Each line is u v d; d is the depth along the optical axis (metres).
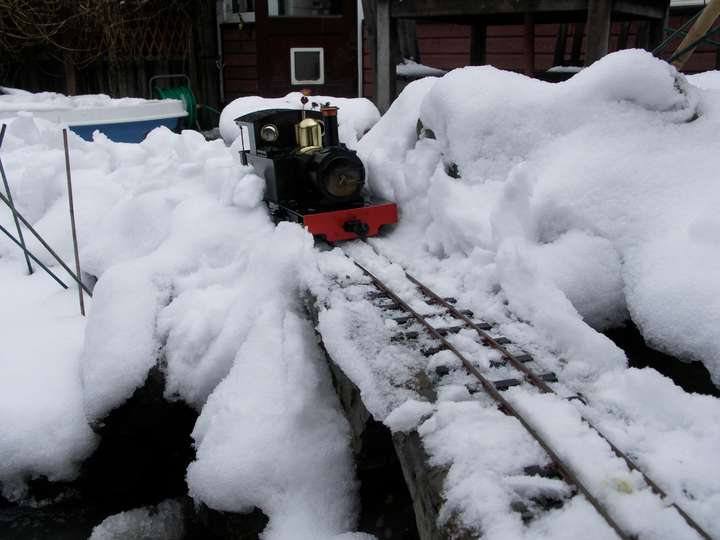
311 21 13.55
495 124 5.86
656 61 5.35
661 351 4.21
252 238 6.04
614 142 5.21
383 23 8.80
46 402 5.13
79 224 7.72
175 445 5.29
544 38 12.35
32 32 13.62
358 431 4.09
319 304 4.70
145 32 14.43
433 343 4.10
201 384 5.00
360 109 9.12
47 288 6.95
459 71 6.32
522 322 4.42
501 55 12.72
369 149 7.58
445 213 5.72
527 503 2.75
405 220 6.46
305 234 5.43
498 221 5.09
